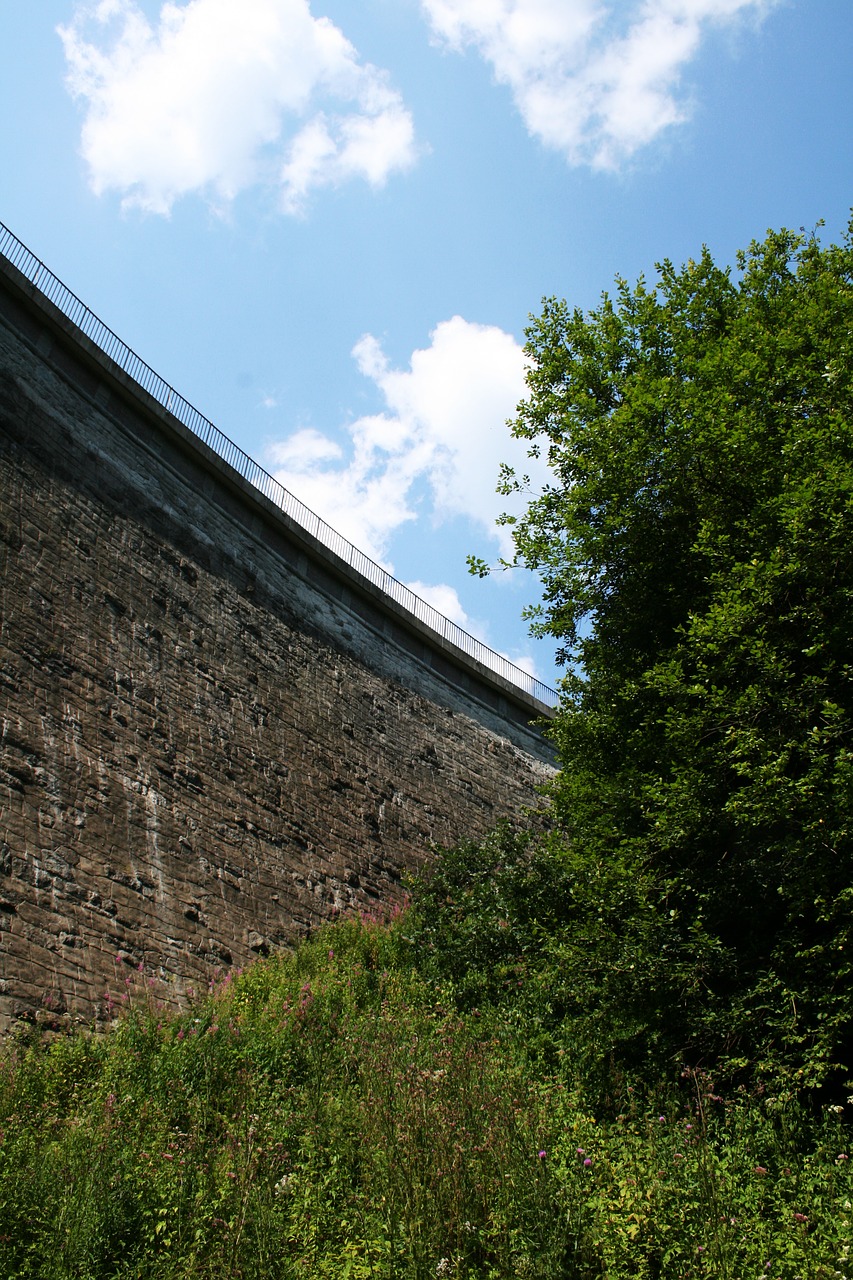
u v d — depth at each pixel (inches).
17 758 465.4
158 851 528.4
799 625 426.6
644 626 530.3
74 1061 380.5
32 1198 266.4
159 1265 255.4
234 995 487.8
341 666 792.3
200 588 660.1
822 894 373.1
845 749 377.7
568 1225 265.4
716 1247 259.8
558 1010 456.1
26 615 506.9
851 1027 366.6
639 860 433.4
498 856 647.8
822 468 429.4
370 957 565.3
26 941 426.3
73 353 615.5
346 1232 279.0
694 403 487.2
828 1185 293.0
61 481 569.3
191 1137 318.3
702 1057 374.9
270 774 655.8
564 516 540.4
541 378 580.1
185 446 689.6
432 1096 345.4
